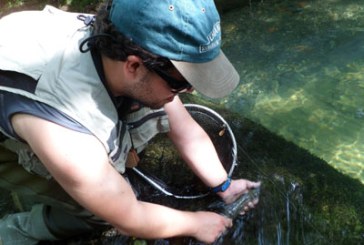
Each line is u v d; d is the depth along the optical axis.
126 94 1.18
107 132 1.16
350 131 2.61
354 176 2.27
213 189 1.63
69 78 1.11
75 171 1.11
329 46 3.48
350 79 3.07
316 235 1.59
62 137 1.09
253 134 2.13
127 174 1.73
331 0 4.20
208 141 1.61
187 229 1.39
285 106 2.86
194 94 2.74
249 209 1.65
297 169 1.90
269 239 1.57
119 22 1.02
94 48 1.12
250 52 3.48
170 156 1.89
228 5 4.13
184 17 0.98
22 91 1.11
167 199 1.71
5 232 1.61
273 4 4.20
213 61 1.08
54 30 1.21
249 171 1.83
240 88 3.06
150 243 1.57
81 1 3.81
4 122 1.15
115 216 1.21
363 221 1.65
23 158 1.33
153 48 1.01
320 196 1.75
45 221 1.55
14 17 1.29
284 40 3.62
